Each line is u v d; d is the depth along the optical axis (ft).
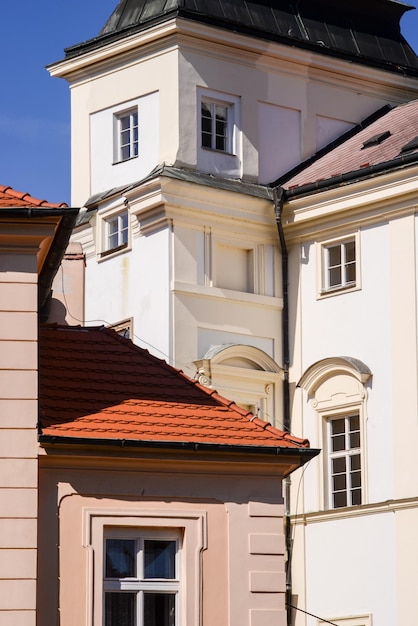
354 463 152.87
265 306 158.92
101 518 91.50
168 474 93.35
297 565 153.79
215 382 153.17
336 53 170.50
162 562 93.09
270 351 158.71
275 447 94.27
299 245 159.84
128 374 98.17
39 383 94.84
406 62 177.37
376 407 150.82
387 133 164.14
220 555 93.45
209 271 156.15
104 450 91.61
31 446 90.33
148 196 155.63
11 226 91.25
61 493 91.15
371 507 148.66
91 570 90.68
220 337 155.74
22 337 91.25
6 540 89.10
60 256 96.63
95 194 167.94
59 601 89.86
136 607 91.97
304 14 171.32
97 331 101.40
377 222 153.38
